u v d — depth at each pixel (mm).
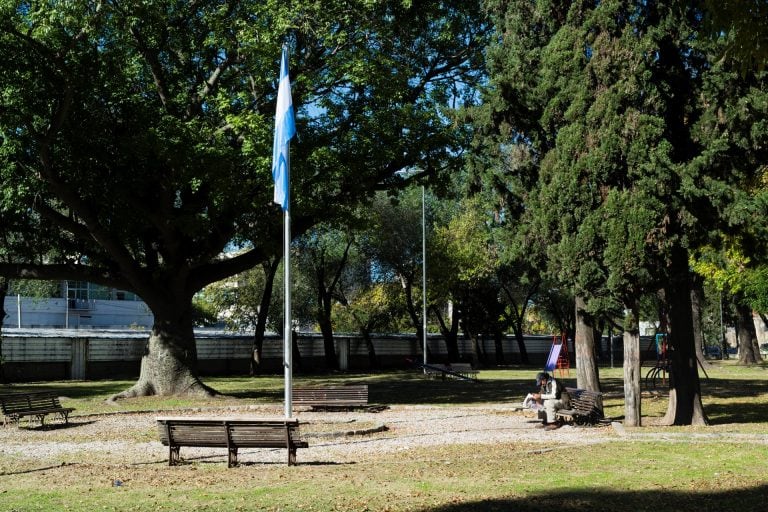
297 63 24906
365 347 59531
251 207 24375
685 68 17078
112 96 23562
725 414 20656
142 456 13742
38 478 11156
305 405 22938
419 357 63188
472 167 20766
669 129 17000
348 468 11891
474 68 27719
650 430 16812
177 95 25406
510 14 19969
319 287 52844
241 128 22656
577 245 16594
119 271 27516
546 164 18109
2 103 21984
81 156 23516
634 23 16766
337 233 50000
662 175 15789
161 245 27391
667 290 18234
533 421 19547
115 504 8953
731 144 16328
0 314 38781
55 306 79125
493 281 60156
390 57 25938
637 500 9109
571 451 13625
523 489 9836
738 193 15758
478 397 28141
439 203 57594
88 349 43344
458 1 26812
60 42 21906
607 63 16562
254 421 12086
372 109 25734
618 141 16234
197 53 26344
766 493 9586
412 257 54438
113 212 25000
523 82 19328
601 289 16859
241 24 23594
